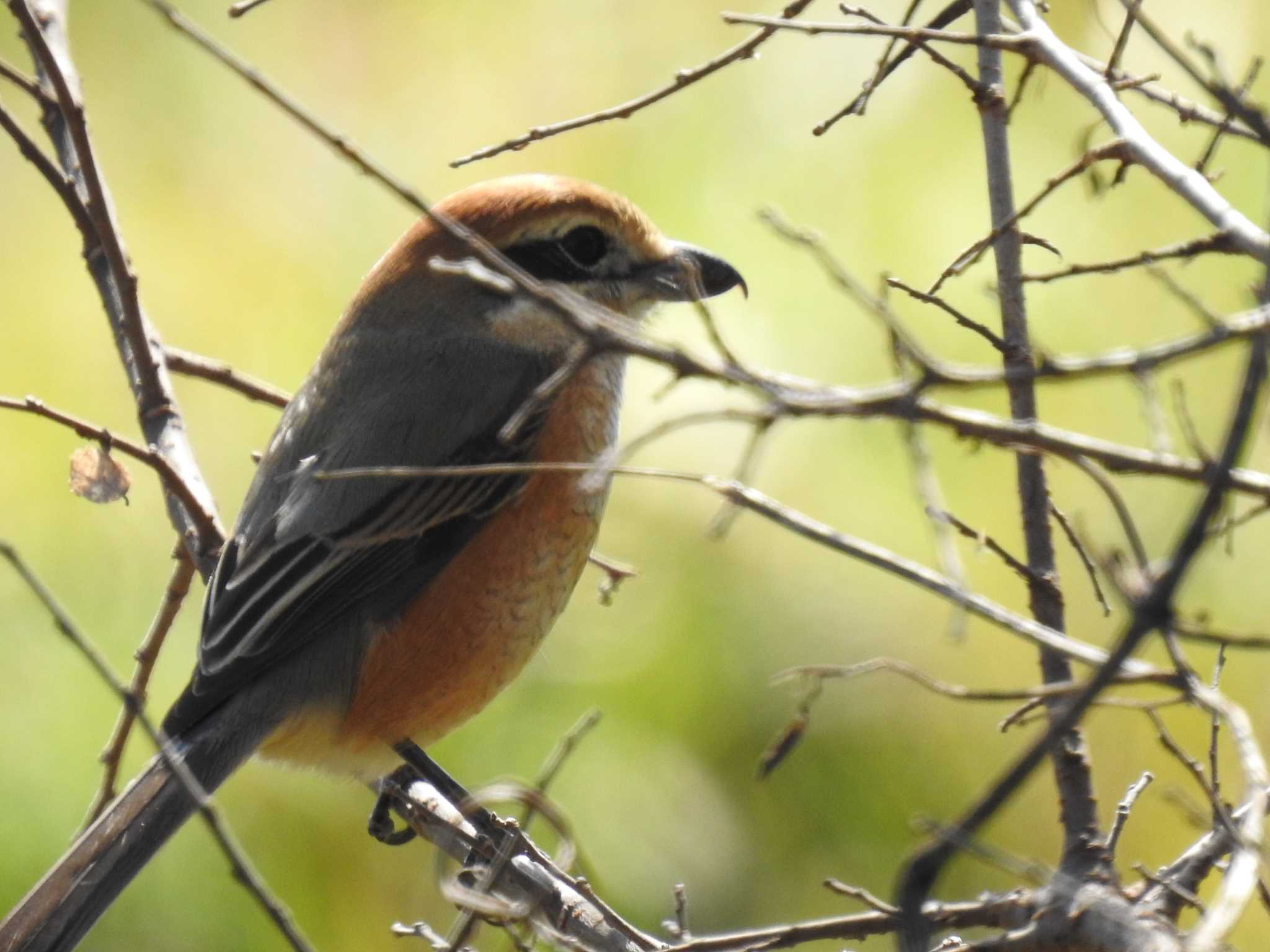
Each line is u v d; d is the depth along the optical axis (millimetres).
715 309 9484
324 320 10188
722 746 9359
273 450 7777
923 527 9266
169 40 10727
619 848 9062
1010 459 9172
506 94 10625
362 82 10719
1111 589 4840
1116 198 9242
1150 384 4074
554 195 7781
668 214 9875
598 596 9273
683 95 10219
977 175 9594
